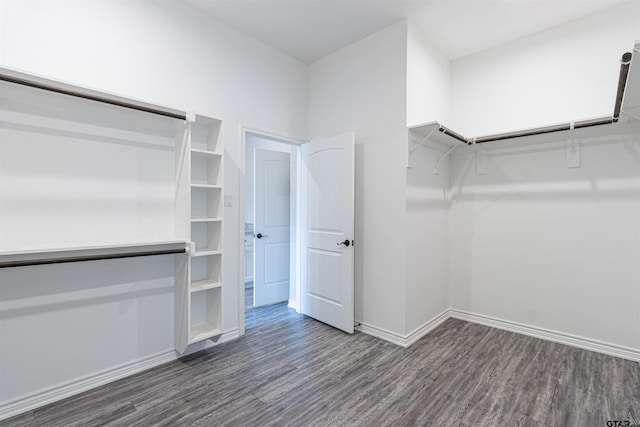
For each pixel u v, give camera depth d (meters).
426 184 3.03
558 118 2.80
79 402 1.88
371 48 2.96
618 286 2.51
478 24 2.80
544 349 2.63
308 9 2.58
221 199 2.44
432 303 3.13
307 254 3.44
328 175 3.15
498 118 3.14
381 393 1.99
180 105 2.45
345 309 3.00
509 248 3.06
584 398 1.93
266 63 3.11
